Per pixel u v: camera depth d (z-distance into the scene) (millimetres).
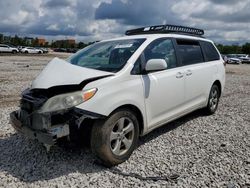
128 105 4035
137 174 3670
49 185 3434
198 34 6398
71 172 3746
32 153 4348
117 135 3879
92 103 3582
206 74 6043
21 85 11406
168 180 3527
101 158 3789
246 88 11836
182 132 5375
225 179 3541
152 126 4531
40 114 3570
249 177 3588
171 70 4934
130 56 4312
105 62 4430
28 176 3660
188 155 4273
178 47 5344
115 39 5121
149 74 4441
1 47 51469
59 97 3582
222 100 8789
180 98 5137
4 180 3561
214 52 6758
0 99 8484
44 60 32562
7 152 4418
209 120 6250
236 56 44875
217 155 4273
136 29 5746
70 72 3914
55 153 4320
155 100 4488
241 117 6566
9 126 5695
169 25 5445
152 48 4660
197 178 3568
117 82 3910
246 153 4355
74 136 3602
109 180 3541
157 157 4199
